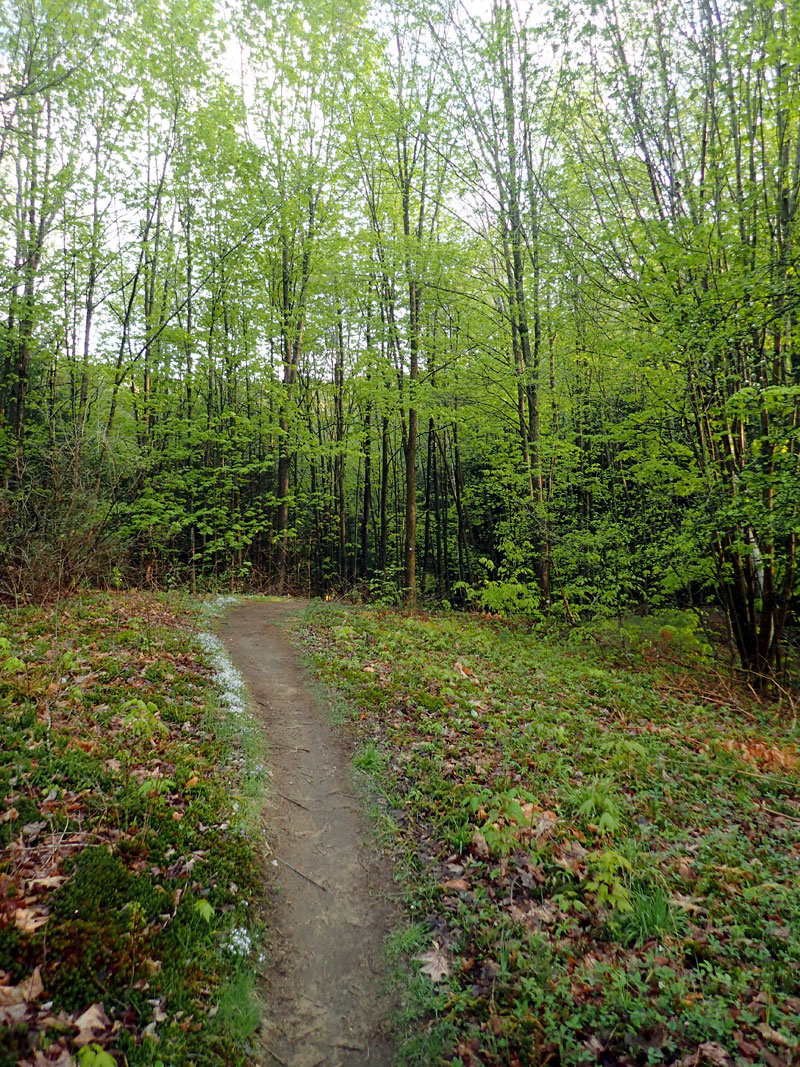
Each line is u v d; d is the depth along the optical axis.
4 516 10.61
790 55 8.23
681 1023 3.14
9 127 11.48
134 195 15.75
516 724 7.38
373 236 15.73
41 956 3.10
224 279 18.39
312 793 5.86
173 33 16.17
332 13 17.25
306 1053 3.23
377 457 22.20
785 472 8.92
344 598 18.59
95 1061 2.56
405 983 3.68
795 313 8.66
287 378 20.48
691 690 10.08
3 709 5.46
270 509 23.70
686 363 10.14
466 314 16.11
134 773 5.14
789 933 3.79
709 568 11.46
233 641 10.77
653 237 10.63
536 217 13.13
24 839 3.95
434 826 5.18
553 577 15.51
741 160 10.00
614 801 5.44
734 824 5.32
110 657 7.66
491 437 19.48
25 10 12.76
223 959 3.66
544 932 3.92
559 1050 3.06
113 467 13.20
